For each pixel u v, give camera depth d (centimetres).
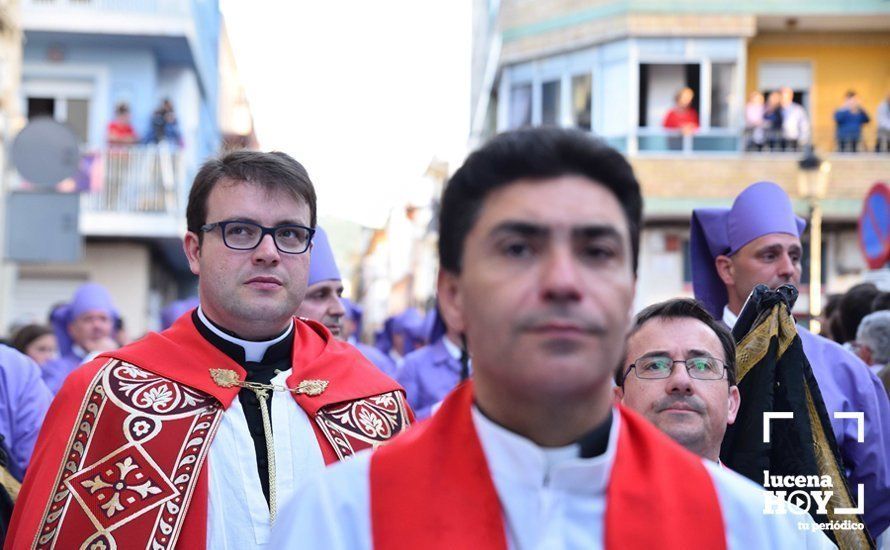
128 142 1967
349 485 207
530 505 202
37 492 367
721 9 2133
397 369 911
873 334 581
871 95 2180
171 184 1938
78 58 2078
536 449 201
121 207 1925
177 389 379
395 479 206
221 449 372
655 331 354
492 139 206
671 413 346
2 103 1417
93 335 878
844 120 2088
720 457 393
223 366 386
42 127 971
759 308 397
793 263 481
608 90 2191
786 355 391
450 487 204
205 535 360
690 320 357
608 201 200
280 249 387
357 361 419
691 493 209
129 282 2033
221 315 390
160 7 2053
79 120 2084
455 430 211
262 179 387
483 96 2931
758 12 2123
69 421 374
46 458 372
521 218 196
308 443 384
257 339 393
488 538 201
